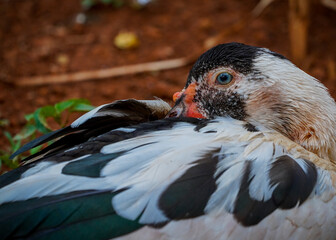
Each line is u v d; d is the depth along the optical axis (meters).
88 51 9.84
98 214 3.61
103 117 4.58
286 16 10.62
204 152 4.05
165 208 3.70
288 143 4.46
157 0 11.09
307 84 4.93
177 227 3.68
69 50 9.86
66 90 8.96
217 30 10.29
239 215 3.84
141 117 4.85
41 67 9.45
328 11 10.68
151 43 10.02
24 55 9.73
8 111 8.46
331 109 4.96
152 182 3.79
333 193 4.27
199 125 4.43
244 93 4.99
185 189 3.79
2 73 9.25
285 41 9.98
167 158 3.95
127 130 4.36
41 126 5.69
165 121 4.50
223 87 5.07
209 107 5.15
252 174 4.02
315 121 4.89
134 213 3.65
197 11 10.88
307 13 9.02
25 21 10.62
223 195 3.86
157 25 10.49
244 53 5.01
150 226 3.64
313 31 10.24
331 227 4.19
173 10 10.94
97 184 3.76
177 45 9.95
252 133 4.37
